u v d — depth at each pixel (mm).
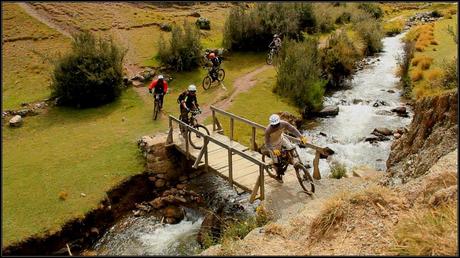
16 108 21875
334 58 26875
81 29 32906
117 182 14633
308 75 23281
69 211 12828
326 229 7855
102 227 13336
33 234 11727
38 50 28719
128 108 22234
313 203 9859
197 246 12047
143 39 32250
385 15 52500
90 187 14195
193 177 16469
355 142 18922
